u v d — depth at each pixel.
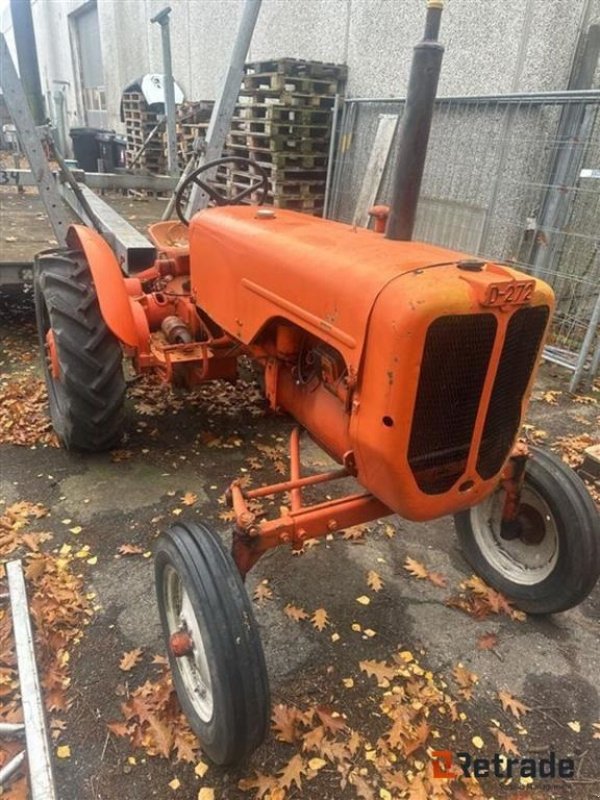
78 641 2.18
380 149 5.93
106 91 14.62
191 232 2.67
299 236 2.05
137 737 1.86
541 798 1.77
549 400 4.27
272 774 1.79
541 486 2.23
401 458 1.61
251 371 3.95
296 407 2.21
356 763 1.83
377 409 1.58
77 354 2.84
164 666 2.10
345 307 1.65
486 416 1.73
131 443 3.41
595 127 4.60
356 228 2.22
